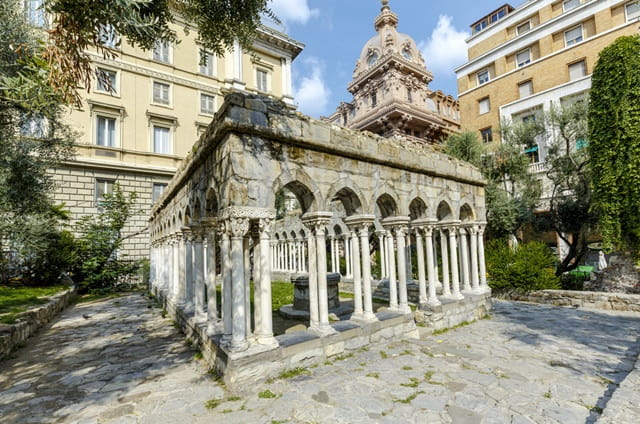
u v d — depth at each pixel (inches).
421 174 377.7
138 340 344.8
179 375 245.4
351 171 305.0
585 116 588.4
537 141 864.9
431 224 378.3
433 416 180.2
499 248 589.3
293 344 244.2
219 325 285.3
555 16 933.8
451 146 756.6
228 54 1076.5
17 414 192.7
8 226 468.4
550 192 751.1
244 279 248.1
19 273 632.4
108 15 161.9
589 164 506.3
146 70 918.4
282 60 1196.5
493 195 652.7
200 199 308.5
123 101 877.2
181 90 981.2
